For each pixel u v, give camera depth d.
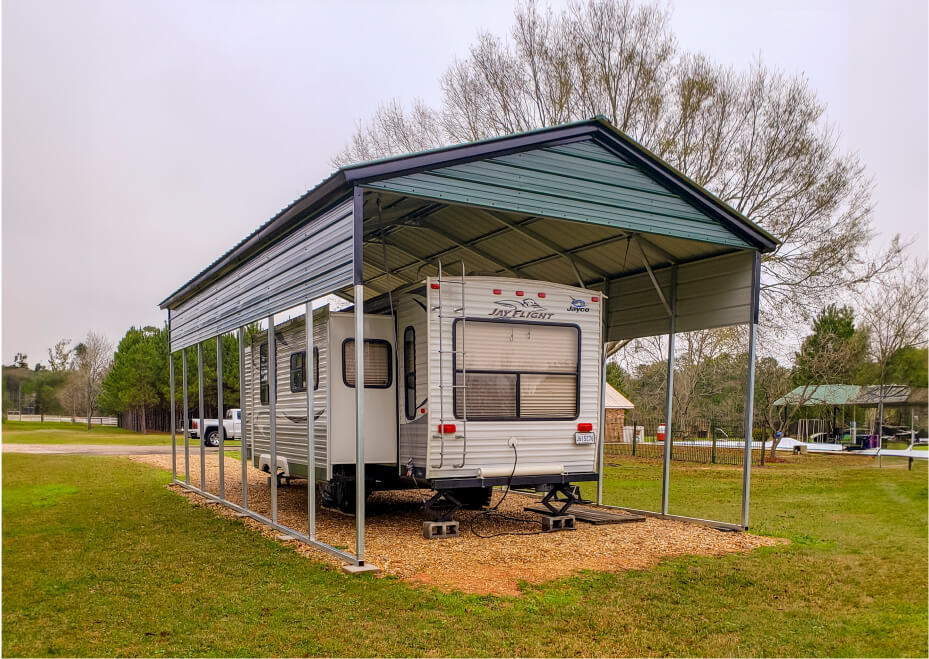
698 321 9.57
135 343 40.44
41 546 7.58
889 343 19.95
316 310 9.24
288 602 5.35
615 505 11.20
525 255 10.98
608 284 11.27
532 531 8.52
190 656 4.30
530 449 8.31
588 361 8.77
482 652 4.40
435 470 7.79
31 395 54.97
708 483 15.09
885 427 26.98
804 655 4.48
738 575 6.36
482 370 8.08
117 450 24.22
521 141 7.39
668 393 9.91
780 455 23.53
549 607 5.30
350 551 7.14
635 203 8.13
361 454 6.30
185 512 9.95
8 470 15.99
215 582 5.98
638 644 4.59
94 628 4.85
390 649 4.42
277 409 10.84
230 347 36.53
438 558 6.84
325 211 6.95
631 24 18.59
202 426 11.88
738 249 8.95
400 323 8.73
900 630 4.94
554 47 19.11
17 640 4.61
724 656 4.43
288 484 13.61
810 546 7.78
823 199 17.64
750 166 17.91
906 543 7.96
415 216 9.59
